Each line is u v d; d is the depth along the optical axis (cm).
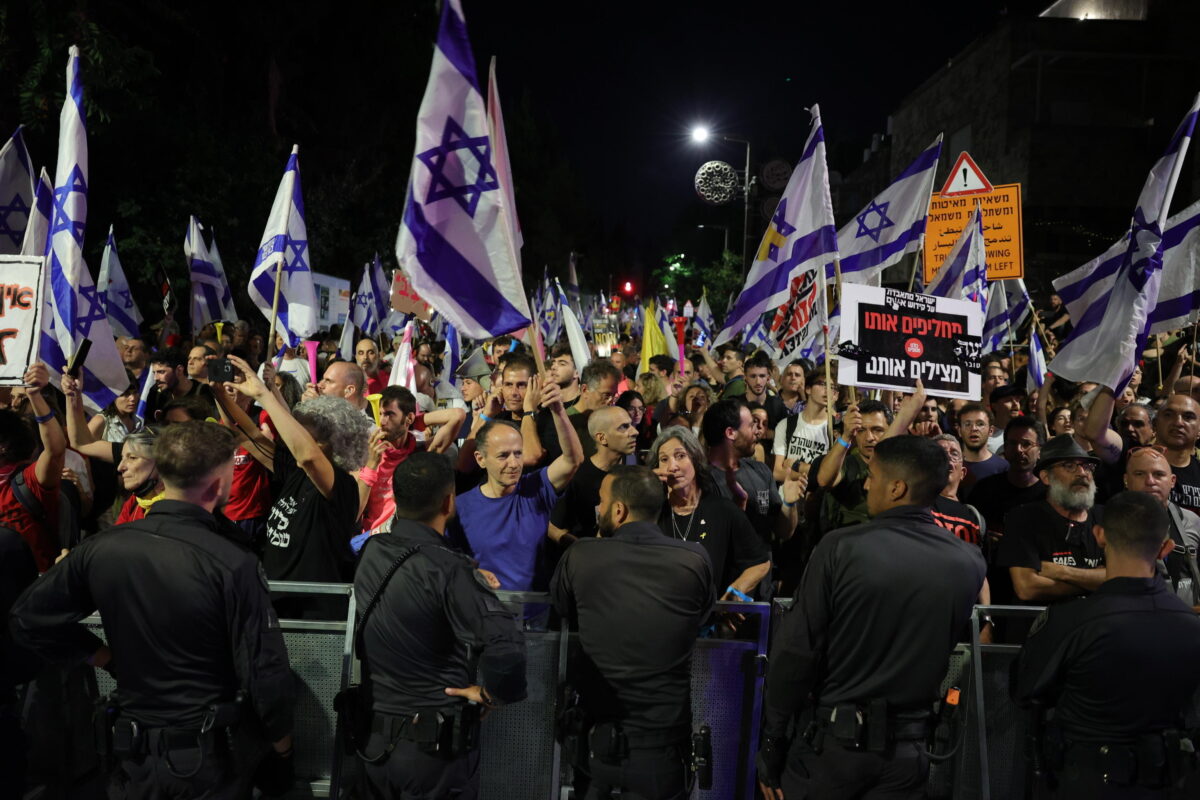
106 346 642
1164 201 560
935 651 366
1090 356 575
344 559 472
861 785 370
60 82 1509
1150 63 3528
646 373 962
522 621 450
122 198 1911
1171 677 355
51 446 480
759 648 441
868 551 366
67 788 440
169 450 354
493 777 440
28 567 395
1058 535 473
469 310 453
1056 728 375
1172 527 505
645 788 385
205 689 351
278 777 400
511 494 493
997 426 778
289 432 448
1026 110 3591
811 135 759
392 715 368
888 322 618
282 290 801
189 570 344
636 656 386
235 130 2544
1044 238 3409
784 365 955
